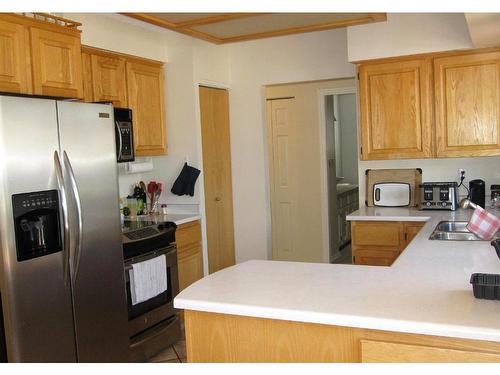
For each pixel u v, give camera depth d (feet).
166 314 12.05
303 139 19.17
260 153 16.70
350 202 23.07
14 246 8.11
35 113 8.44
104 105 9.89
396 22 13.08
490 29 10.04
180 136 15.30
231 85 16.90
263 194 16.79
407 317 5.02
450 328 4.73
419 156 13.30
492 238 9.25
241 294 6.07
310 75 15.83
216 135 16.31
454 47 12.59
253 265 7.56
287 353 5.66
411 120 13.28
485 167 13.73
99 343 9.78
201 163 15.33
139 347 10.95
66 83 10.64
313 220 19.31
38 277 8.50
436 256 7.80
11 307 8.07
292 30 9.44
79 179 9.27
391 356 5.07
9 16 9.37
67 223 8.86
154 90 14.74
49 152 8.68
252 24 8.97
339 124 24.70
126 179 15.26
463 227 11.33
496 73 12.42
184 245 14.25
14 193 8.10
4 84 9.34
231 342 5.94
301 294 5.95
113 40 13.14
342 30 15.34
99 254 9.75
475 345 4.78
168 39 15.12
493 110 12.51
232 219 17.25
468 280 6.29
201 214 15.20
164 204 15.65
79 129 9.29
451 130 12.91
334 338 5.43
